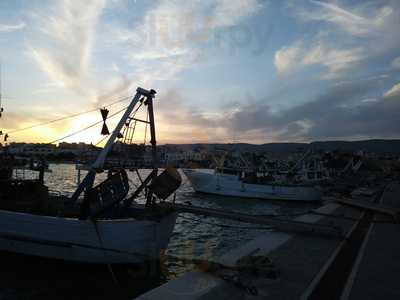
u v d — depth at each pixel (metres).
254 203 36.47
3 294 9.51
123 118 12.62
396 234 12.58
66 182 55.09
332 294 6.39
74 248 11.21
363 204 21.22
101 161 12.34
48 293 9.65
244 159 46.31
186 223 21.36
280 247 9.92
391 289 6.68
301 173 46.06
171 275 11.30
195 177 41.47
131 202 13.31
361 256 9.20
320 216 16.81
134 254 11.19
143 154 13.58
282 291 6.43
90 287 10.12
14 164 16.34
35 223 11.66
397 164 113.94
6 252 12.20
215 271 7.20
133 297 9.49
